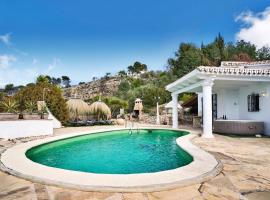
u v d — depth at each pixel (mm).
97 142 13547
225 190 4129
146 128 18000
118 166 7816
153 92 41531
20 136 12312
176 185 4301
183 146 8680
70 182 4469
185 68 49812
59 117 20438
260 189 4160
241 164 5977
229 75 11891
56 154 10094
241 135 12750
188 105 25469
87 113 23562
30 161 6426
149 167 7590
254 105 14031
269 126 12555
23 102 18844
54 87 20891
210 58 52594
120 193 4086
